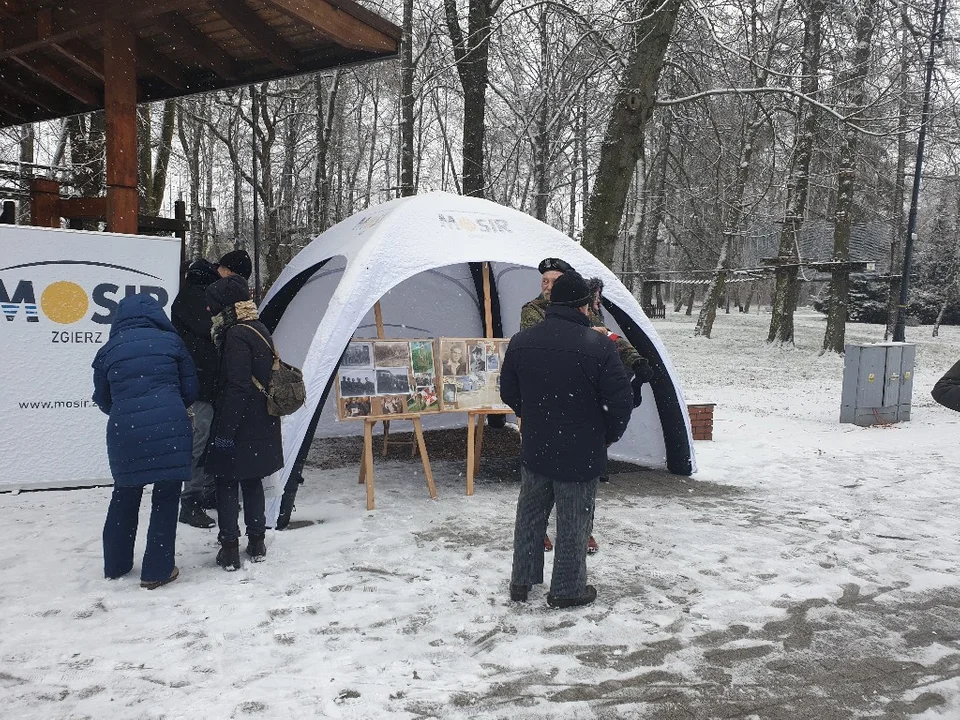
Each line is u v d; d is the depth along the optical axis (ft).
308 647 11.56
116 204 22.54
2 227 19.42
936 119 44.55
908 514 19.76
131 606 13.00
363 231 22.57
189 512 17.84
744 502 20.90
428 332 30.99
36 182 28.66
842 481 23.54
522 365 13.33
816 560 15.93
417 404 20.53
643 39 31.78
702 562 15.71
